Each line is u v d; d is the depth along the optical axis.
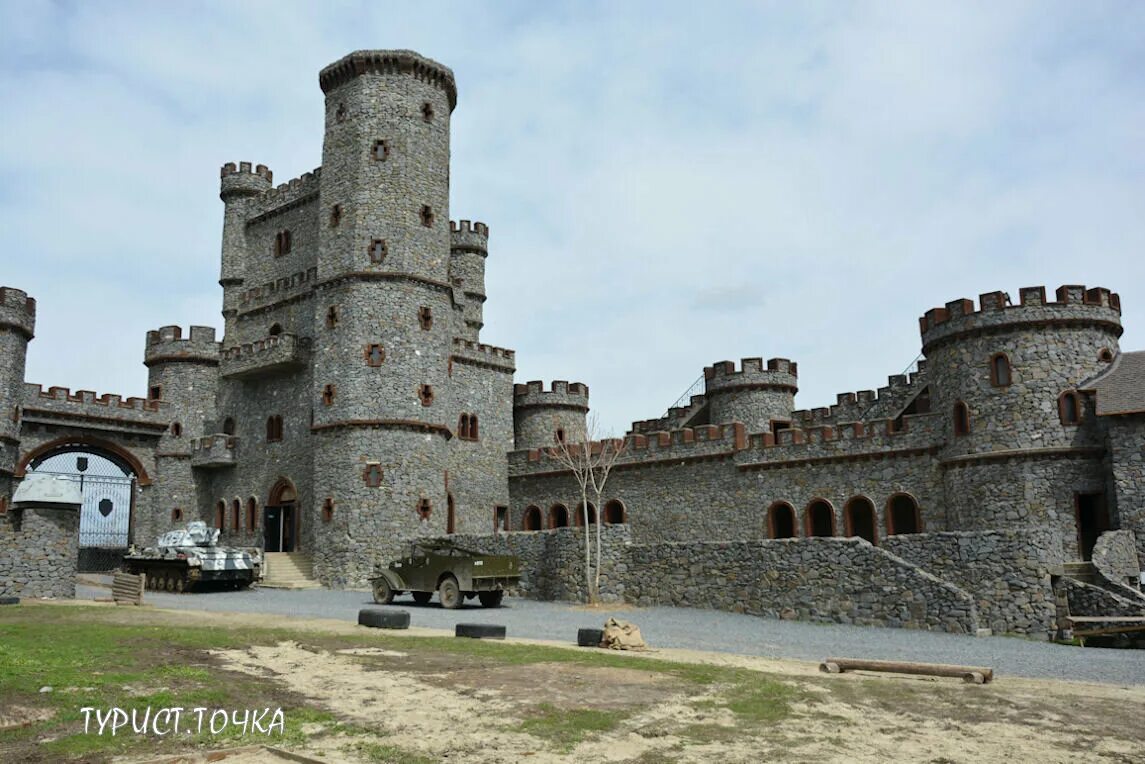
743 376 55.28
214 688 13.45
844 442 43.50
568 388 63.59
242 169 60.81
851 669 17.12
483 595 31.94
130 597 29.38
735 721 12.51
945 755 11.01
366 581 44.34
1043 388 36.41
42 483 32.03
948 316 39.19
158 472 56.66
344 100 50.91
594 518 54.06
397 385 47.09
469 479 56.91
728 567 29.77
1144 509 32.75
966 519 37.69
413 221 49.41
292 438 52.12
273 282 56.12
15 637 17.72
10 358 49.28
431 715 12.44
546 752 10.81
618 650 19.62
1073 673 18.17
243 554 41.00
